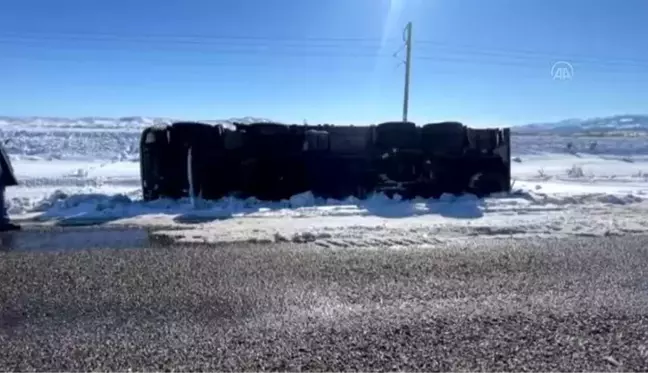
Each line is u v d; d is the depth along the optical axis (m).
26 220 9.80
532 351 4.27
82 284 5.91
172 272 6.41
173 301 5.39
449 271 6.57
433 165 13.28
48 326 4.71
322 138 12.88
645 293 5.79
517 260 7.13
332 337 4.51
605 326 4.81
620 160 31.83
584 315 5.08
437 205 11.86
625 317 5.04
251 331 4.62
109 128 59.84
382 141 13.20
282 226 9.41
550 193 13.93
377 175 13.03
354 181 12.98
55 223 9.55
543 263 6.99
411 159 13.16
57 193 12.26
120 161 27.78
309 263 6.89
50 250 7.48
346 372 3.89
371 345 4.35
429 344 4.38
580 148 39.88
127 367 3.94
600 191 14.86
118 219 9.99
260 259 7.07
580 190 15.12
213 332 4.59
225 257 7.16
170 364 3.99
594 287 5.98
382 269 6.63
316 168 12.80
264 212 10.89
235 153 12.39
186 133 12.21
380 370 3.92
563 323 4.87
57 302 5.33
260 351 4.22
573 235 8.86
